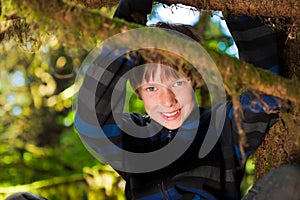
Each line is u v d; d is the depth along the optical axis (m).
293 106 1.78
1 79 5.23
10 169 5.30
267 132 1.93
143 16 1.88
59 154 5.31
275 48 1.88
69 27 1.57
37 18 1.56
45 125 5.87
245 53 1.90
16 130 5.59
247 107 1.83
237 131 1.95
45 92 4.70
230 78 1.62
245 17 1.88
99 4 1.96
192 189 2.06
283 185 1.73
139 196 2.12
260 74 1.64
